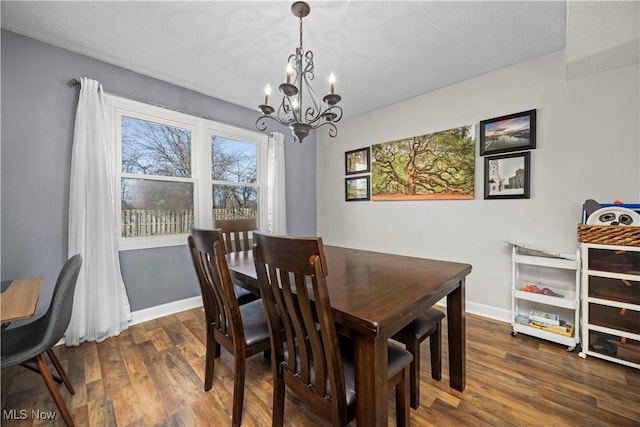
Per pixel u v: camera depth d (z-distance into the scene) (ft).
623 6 4.45
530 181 7.47
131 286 8.09
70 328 6.68
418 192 9.75
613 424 4.20
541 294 6.87
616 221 5.73
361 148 11.56
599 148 6.53
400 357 3.80
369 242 11.37
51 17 5.79
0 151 6.15
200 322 8.17
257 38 6.51
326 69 7.89
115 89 7.72
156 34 6.37
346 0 5.27
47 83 6.70
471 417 4.41
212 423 4.37
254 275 4.79
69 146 6.99
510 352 6.27
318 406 3.31
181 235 9.14
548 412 4.46
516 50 7.00
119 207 7.87
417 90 9.31
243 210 10.95
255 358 6.31
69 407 4.67
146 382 5.36
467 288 8.69
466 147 8.57
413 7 5.47
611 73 6.38
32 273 6.53
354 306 3.24
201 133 9.57
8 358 3.87
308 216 13.30
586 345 6.01
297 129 5.26
